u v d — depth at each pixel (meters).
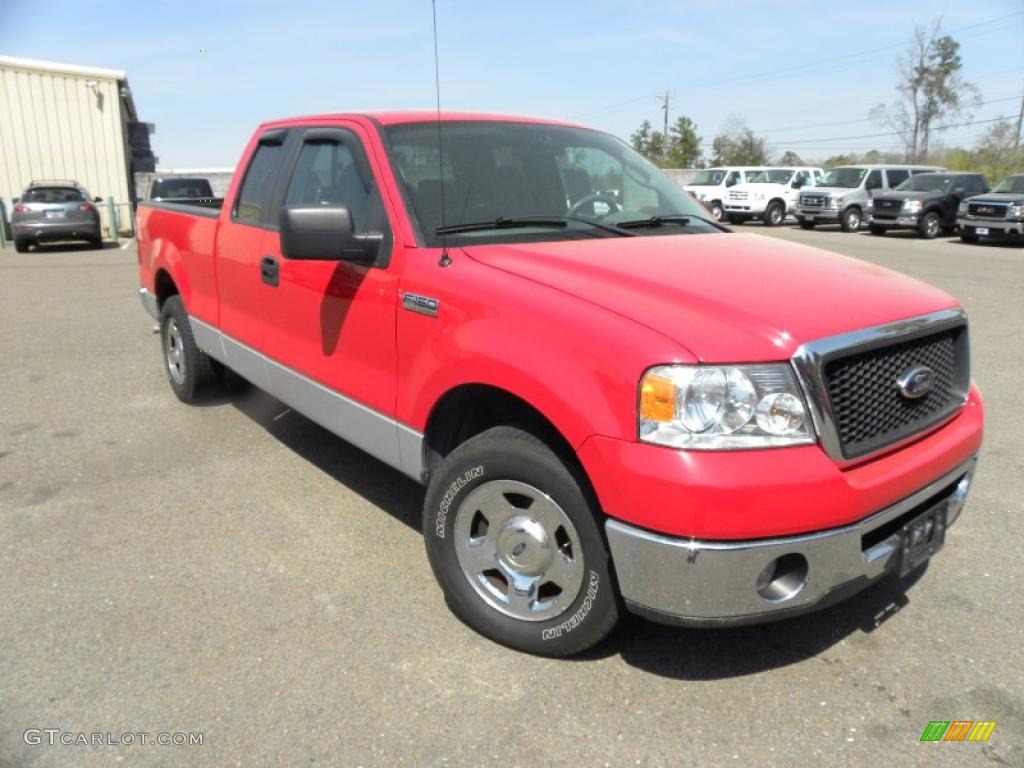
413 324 3.04
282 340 4.02
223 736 2.46
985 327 8.76
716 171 29.34
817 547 2.31
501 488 2.78
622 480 2.32
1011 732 2.48
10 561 3.51
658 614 2.39
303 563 3.52
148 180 23.88
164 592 3.27
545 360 2.51
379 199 3.35
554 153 3.84
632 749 2.41
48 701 2.61
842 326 2.44
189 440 5.04
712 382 2.26
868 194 24.97
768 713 2.56
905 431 2.62
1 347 7.65
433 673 2.76
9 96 20.80
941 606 3.18
